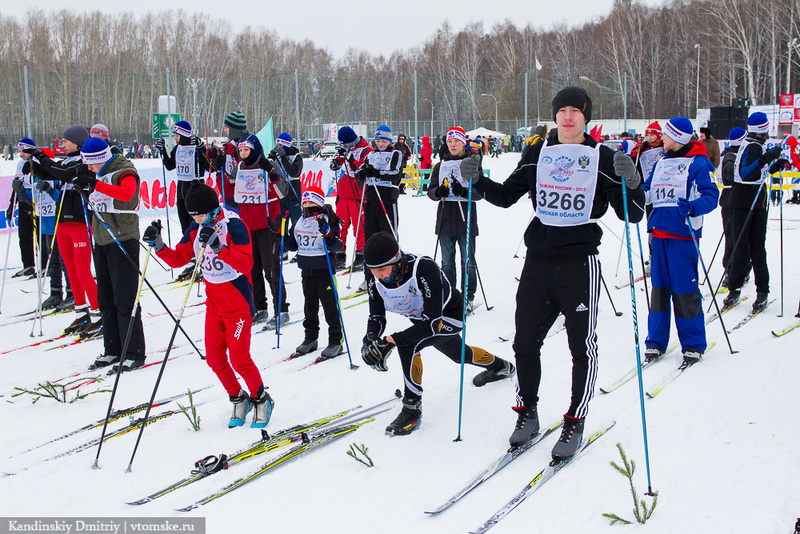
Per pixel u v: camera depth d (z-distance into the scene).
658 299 4.63
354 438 3.61
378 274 3.37
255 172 6.02
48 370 4.96
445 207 5.86
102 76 32.62
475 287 6.16
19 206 8.02
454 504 2.88
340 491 3.04
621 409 3.80
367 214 6.87
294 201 8.08
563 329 5.39
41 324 6.10
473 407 3.95
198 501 2.98
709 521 2.64
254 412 3.79
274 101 27.91
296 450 3.42
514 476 3.10
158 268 8.46
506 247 9.50
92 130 6.02
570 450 3.20
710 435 3.40
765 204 5.73
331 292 4.98
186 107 27.94
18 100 30.42
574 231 3.13
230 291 3.61
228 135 7.00
